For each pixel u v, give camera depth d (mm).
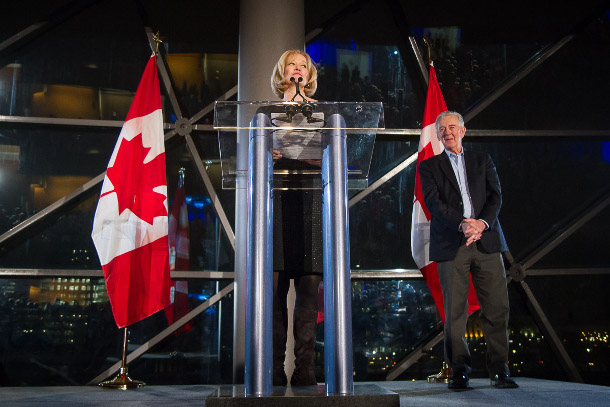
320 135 1840
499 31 5074
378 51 4973
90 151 4496
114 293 3508
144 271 3588
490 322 2938
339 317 1644
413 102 4898
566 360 4336
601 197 4719
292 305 3508
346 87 4879
